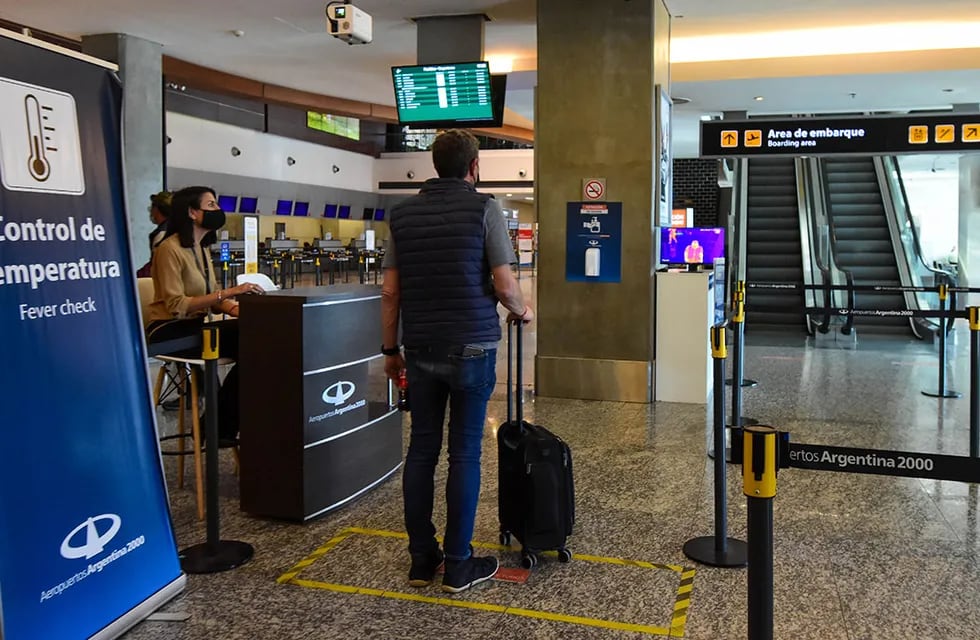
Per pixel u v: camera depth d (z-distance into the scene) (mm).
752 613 2002
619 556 3381
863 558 3355
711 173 19453
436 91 8023
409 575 3102
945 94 10633
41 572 2383
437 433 3139
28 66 2416
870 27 8438
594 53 6699
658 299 6730
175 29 8852
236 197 23391
